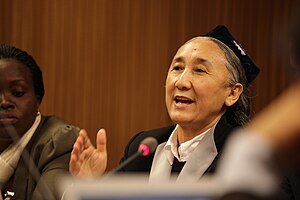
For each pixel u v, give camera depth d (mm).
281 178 946
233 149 911
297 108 861
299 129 848
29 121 3375
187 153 2902
